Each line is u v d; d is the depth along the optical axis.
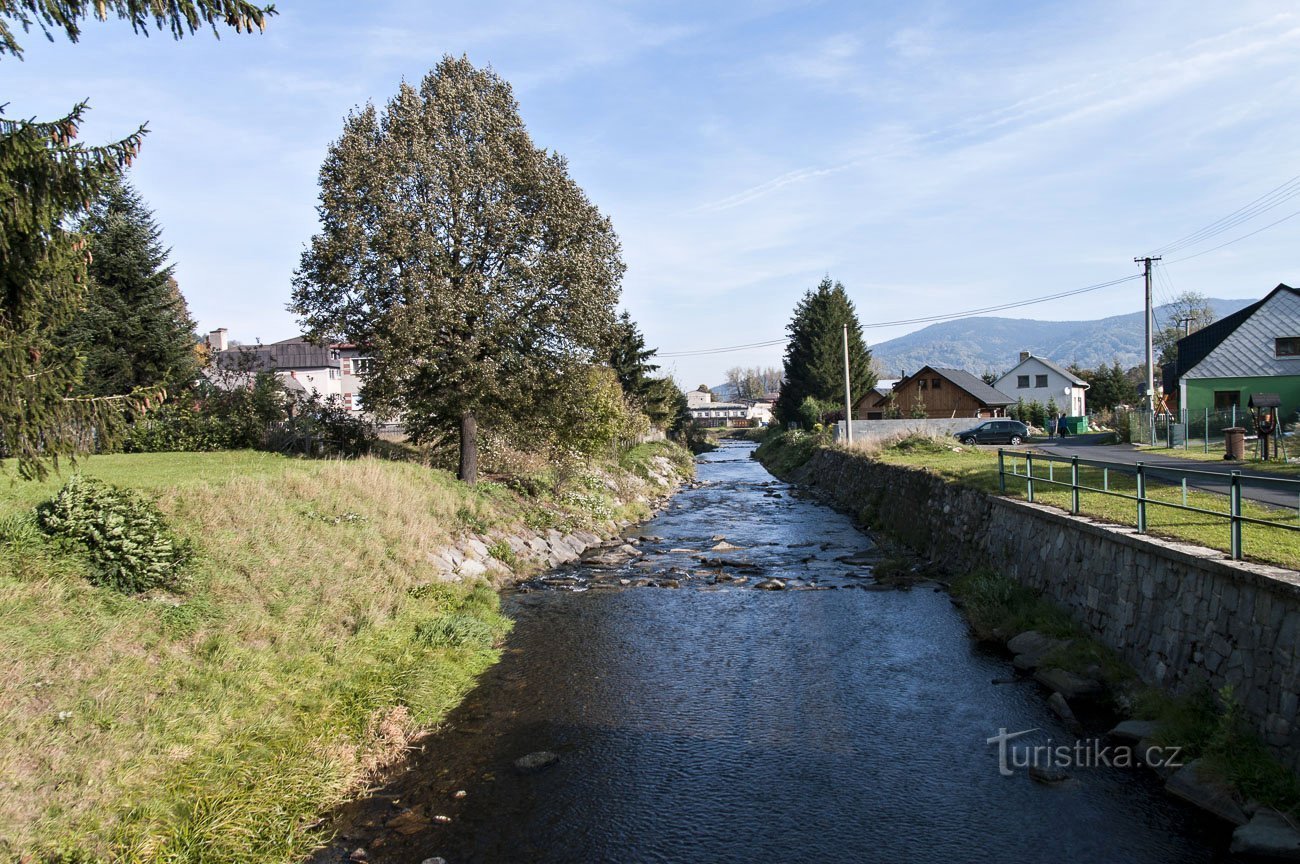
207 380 30.02
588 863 7.61
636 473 40.31
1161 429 35.72
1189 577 9.91
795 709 11.33
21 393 7.52
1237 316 48.41
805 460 50.47
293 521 15.69
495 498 24.41
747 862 7.58
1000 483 19.23
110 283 27.64
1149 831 7.79
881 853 7.66
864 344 71.56
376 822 8.40
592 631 15.41
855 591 18.22
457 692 12.02
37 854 6.49
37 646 8.57
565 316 22.94
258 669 10.45
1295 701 7.74
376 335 21.47
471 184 22.17
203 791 7.95
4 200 7.12
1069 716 10.36
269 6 7.39
